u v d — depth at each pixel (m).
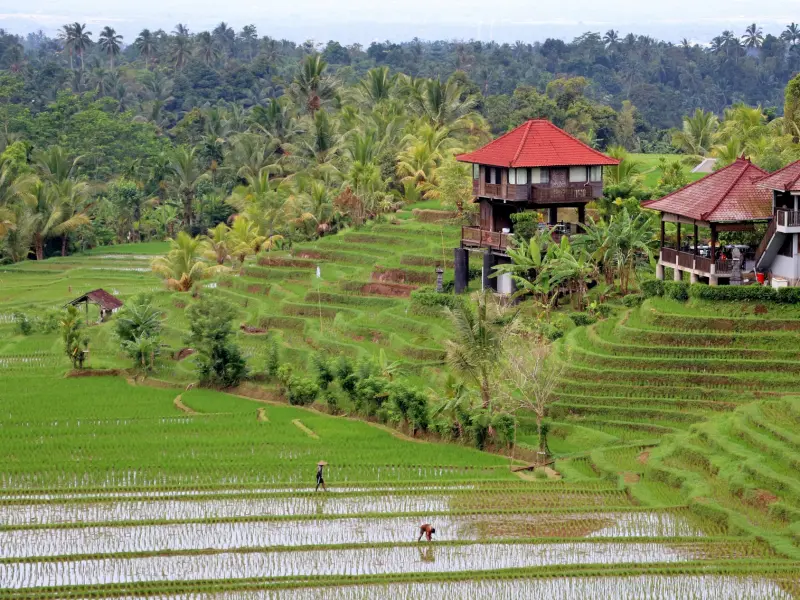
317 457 56.03
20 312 94.75
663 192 85.31
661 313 65.38
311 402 67.75
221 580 39.97
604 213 85.12
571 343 65.69
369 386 62.84
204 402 68.62
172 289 103.56
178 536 44.91
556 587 39.50
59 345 85.62
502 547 43.41
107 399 69.50
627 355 62.94
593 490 49.84
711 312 64.69
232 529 45.66
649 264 77.00
